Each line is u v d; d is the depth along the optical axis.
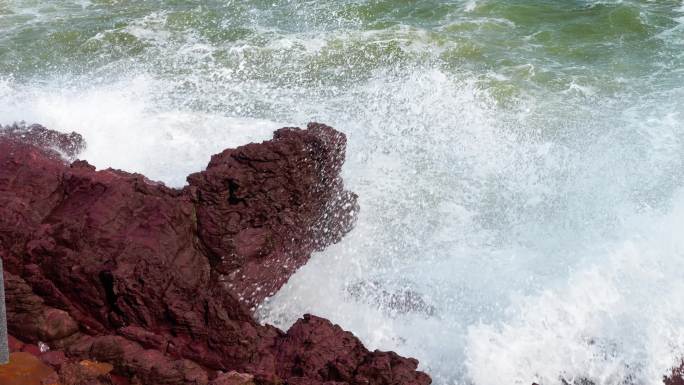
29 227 12.23
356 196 16.02
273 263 13.55
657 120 20.41
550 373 13.27
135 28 25.94
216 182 13.23
